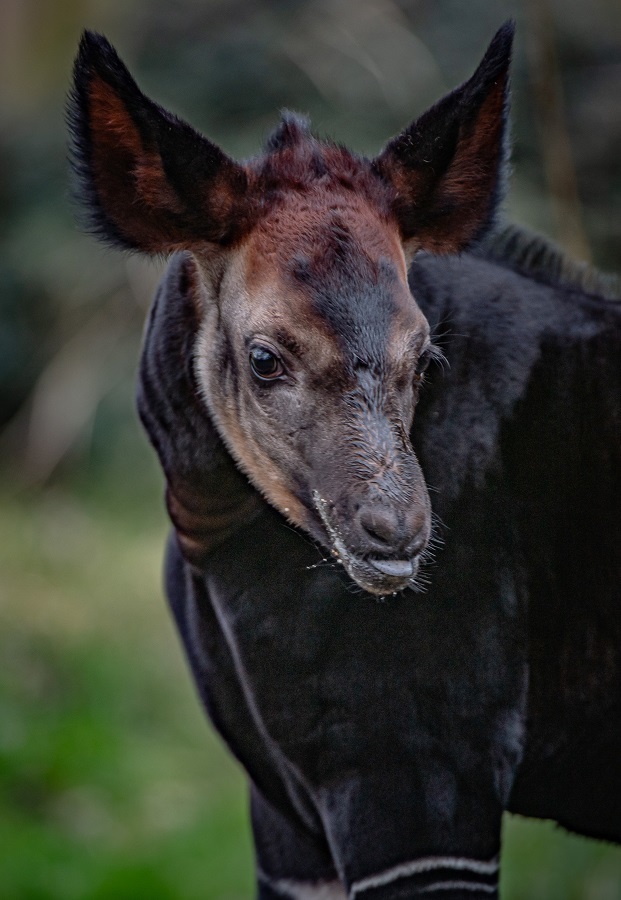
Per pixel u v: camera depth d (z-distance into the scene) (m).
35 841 14.31
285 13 27.61
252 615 6.38
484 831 6.34
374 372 5.91
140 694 18.81
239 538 6.40
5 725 16.64
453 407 6.47
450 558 6.31
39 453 28.12
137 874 13.75
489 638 6.34
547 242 7.27
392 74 25.11
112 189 6.50
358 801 6.33
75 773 16.09
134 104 6.23
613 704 6.69
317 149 6.47
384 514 5.72
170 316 6.63
